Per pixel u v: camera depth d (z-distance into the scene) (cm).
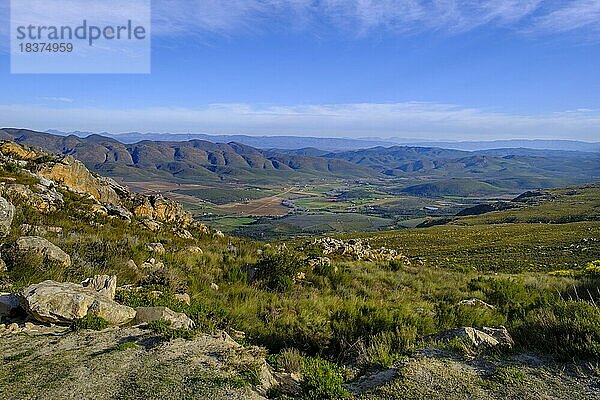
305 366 759
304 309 1205
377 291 1617
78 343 744
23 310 847
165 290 1115
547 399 584
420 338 901
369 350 818
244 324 1033
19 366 653
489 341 816
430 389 622
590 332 745
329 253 2731
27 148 2827
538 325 819
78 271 1125
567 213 13012
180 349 728
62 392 576
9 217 1334
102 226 1936
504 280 1656
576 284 1694
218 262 1667
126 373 634
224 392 586
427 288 1767
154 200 2881
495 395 600
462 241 7244
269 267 1534
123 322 857
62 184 2395
